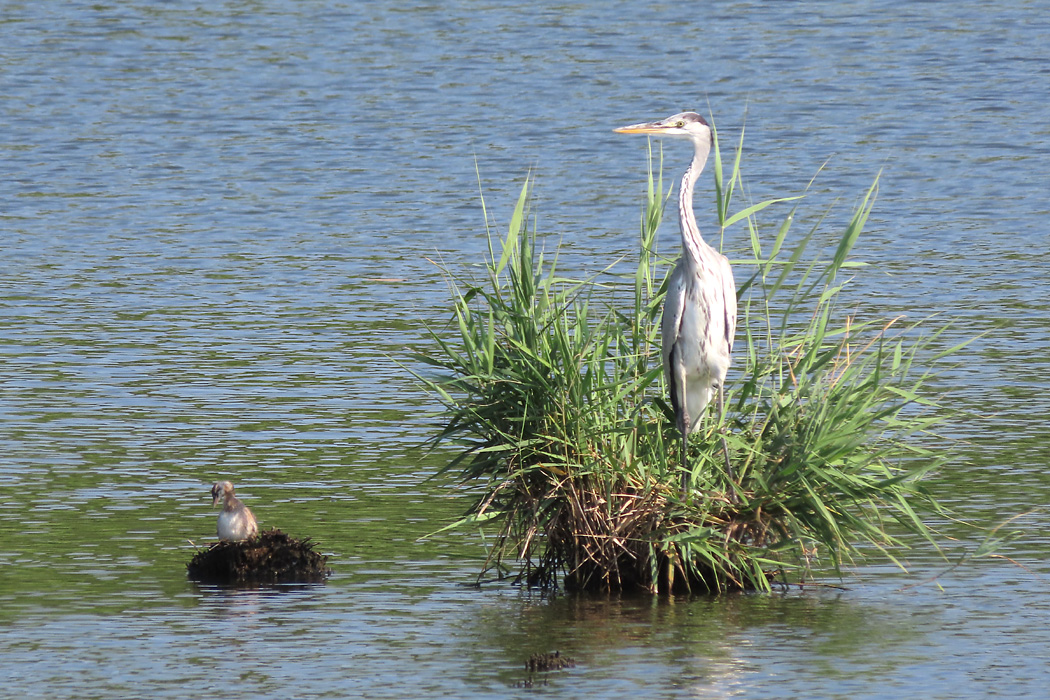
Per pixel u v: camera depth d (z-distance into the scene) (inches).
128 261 1161.4
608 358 494.3
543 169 1540.4
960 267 1115.3
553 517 492.4
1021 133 1684.3
